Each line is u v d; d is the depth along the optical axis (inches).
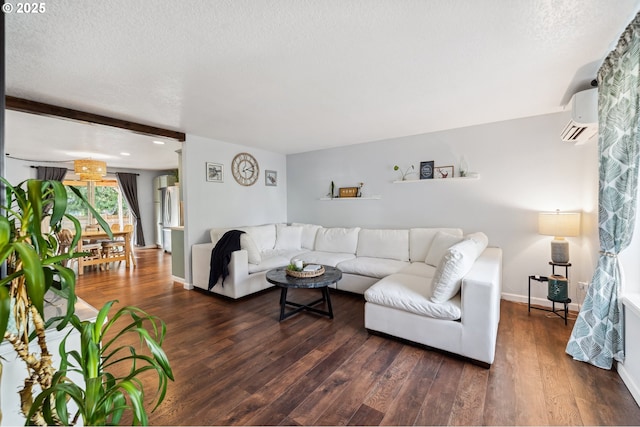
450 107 114.1
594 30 63.4
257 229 177.2
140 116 122.1
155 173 323.6
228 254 134.7
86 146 182.7
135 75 83.5
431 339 87.4
